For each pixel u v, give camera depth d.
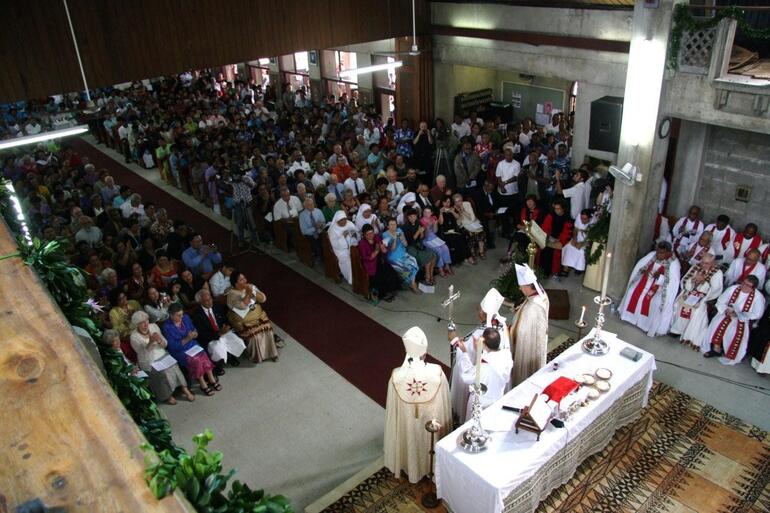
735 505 5.61
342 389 7.82
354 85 17.89
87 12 9.72
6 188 4.47
